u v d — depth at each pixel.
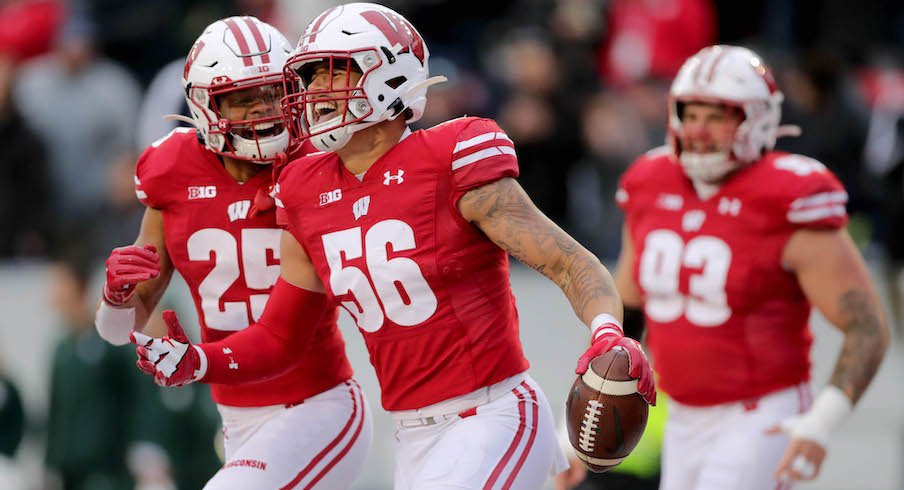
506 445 13.91
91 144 33.38
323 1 34.88
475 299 14.05
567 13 32.91
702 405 18.66
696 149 18.42
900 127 29.03
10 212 31.77
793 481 18.12
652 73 34.06
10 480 26.69
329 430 15.86
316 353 15.92
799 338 18.67
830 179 18.25
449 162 13.84
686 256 18.66
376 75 13.83
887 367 26.83
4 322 29.25
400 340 14.16
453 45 34.75
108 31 36.22
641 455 20.97
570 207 30.92
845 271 18.09
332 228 14.27
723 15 37.16
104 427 25.55
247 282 15.73
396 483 14.73
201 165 15.70
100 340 25.66
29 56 36.53
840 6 36.88
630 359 12.86
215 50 14.98
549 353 27.53
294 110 14.64
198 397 25.00
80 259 25.61
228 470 15.44
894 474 26.45
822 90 28.70
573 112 31.11
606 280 13.41
